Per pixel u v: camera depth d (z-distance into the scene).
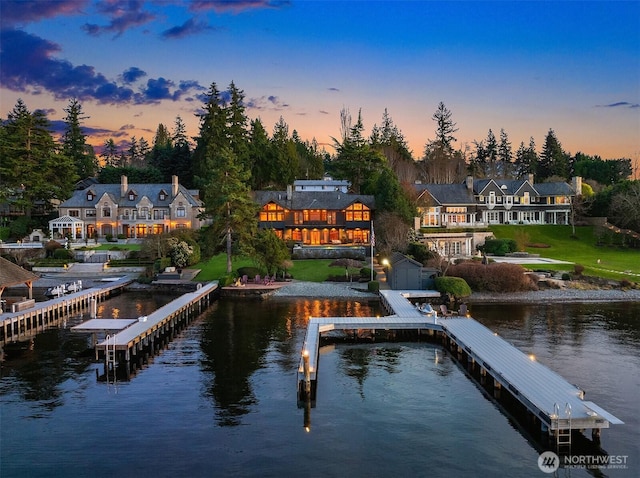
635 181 108.06
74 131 129.88
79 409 26.61
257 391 29.36
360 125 119.31
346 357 37.38
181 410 26.48
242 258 74.88
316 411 26.47
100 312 52.78
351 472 20.31
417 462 21.14
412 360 36.56
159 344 39.91
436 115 162.88
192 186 125.69
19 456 21.62
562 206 111.38
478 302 58.25
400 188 90.69
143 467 20.70
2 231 93.88
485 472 20.36
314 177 147.62
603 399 27.53
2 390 29.55
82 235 97.62
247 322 47.84
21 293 64.62
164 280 69.00
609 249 92.81
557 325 45.97
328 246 84.06
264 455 21.67
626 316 50.03
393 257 66.88
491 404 27.70
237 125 116.56
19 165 97.06
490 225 105.50
